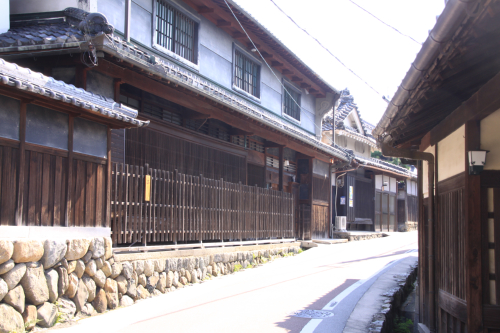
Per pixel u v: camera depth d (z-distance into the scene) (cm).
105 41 838
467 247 523
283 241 1766
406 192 3812
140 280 934
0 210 659
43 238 723
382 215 3341
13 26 1010
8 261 639
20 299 650
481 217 522
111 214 910
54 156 766
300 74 2078
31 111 721
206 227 1244
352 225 2897
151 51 1252
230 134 1619
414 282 1305
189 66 1405
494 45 425
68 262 756
